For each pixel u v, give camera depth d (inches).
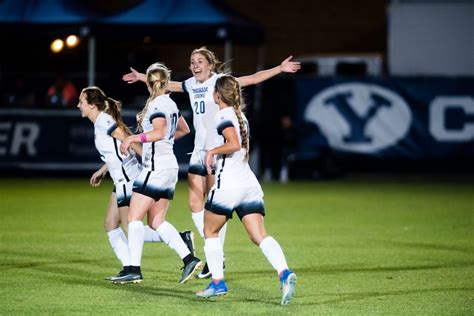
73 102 3280.0
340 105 3376.0
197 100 1405.0
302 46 4114.2
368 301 1242.6
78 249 1685.5
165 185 1310.3
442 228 2047.2
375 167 3452.3
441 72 3545.8
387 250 1718.8
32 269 1471.5
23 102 3373.5
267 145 3304.6
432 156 3363.7
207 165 1164.5
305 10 4109.3
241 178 1191.6
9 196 2615.7
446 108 3351.4
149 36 3078.2
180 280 1327.5
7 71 3767.2
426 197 2723.9
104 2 3986.2
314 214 2288.4
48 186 2940.5
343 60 3742.6
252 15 4126.5
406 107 3356.3
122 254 1352.1
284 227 2044.8
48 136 3225.9
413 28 3558.1
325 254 1667.1
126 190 1336.1
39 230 1936.5
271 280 1393.9
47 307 1180.5
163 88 1301.7
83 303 1208.2
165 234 1330.0
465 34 3523.6
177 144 3157.0
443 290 1328.7
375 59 3732.8
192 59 1396.4
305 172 3299.7
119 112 1346.0
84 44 3695.9
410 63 3560.5
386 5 4069.9
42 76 3550.7
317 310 1178.0
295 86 3385.8
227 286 1341.0
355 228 2036.2
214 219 1208.8
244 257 1615.4
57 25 3083.2
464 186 3088.1
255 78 1407.5
